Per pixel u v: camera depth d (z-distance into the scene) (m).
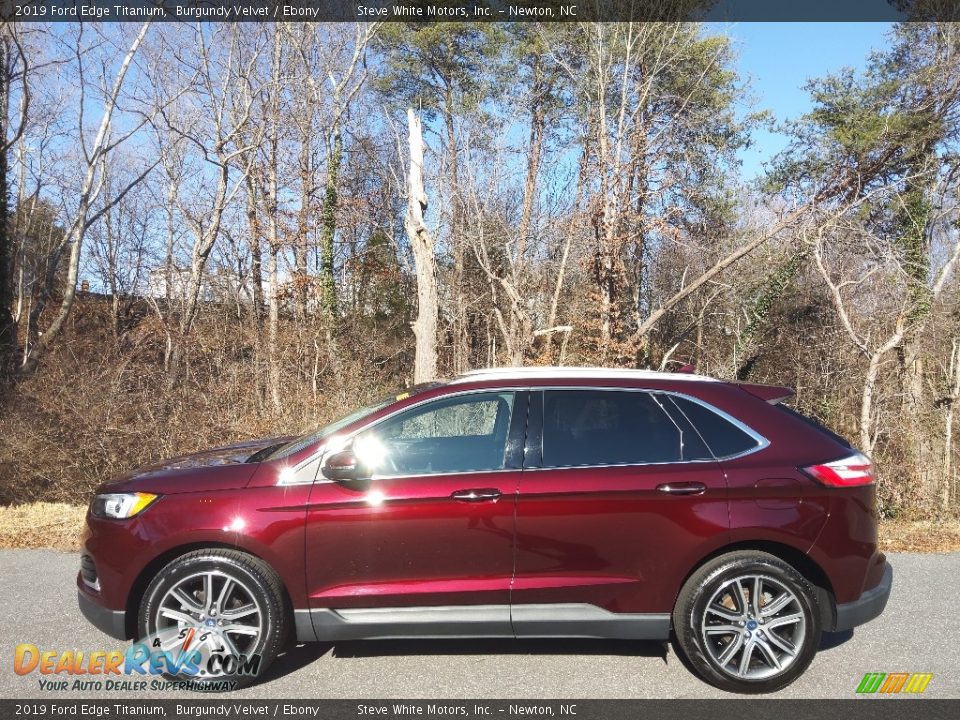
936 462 11.87
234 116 22.83
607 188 16.00
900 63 19.20
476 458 3.95
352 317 21.59
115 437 10.78
